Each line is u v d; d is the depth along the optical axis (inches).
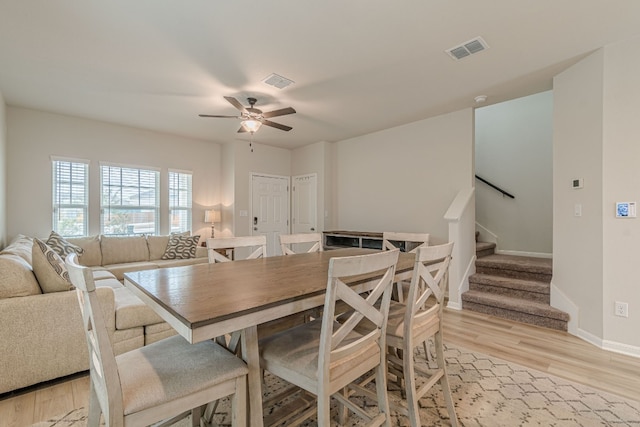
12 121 155.1
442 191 168.9
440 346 68.5
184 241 192.5
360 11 82.0
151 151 201.6
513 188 191.6
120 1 77.8
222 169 236.1
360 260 45.8
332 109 158.4
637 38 95.3
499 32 92.0
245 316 43.2
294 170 253.9
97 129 180.2
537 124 184.1
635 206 96.2
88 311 39.9
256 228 234.1
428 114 167.0
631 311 97.0
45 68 113.9
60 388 79.0
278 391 78.9
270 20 85.8
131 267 161.8
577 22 87.4
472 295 141.2
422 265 58.9
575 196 113.0
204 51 102.1
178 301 45.9
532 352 100.0
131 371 45.2
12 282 76.7
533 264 145.0
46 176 164.9
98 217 181.5
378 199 201.5
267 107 154.6
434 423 66.5
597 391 78.2
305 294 51.2
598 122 103.2
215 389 45.7
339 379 46.8
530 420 67.4
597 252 104.0
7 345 74.0
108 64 110.8
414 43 97.6
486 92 137.0
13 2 77.7
